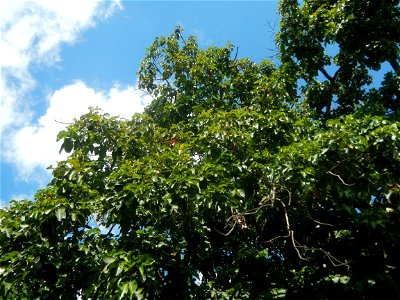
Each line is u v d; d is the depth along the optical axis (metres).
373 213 6.59
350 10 10.16
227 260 8.50
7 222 5.81
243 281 7.75
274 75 10.48
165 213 6.70
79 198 6.17
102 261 5.72
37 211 5.62
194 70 11.85
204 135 7.20
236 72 12.30
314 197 6.74
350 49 10.48
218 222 8.13
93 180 6.84
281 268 7.95
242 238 8.28
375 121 6.42
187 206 6.26
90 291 5.37
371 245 7.21
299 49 12.52
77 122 7.58
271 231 7.96
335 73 12.43
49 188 6.34
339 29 10.12
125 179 6.20
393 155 6.07
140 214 6.82
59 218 5.50
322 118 12.36
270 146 7.78
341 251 7.23
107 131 7.57
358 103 12.10
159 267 5.91
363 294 6.56
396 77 10.40
